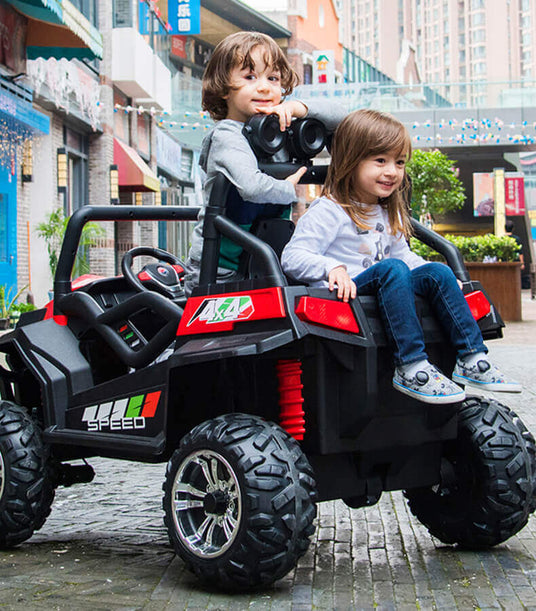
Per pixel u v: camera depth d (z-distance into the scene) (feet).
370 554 11.47
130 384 11.24
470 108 111.45
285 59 11.39
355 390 9.77
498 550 11.50
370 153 10.58
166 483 10.19
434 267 10.28
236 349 9.33
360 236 10.92
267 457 9.39
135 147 77.56
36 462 11.98
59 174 57.21
